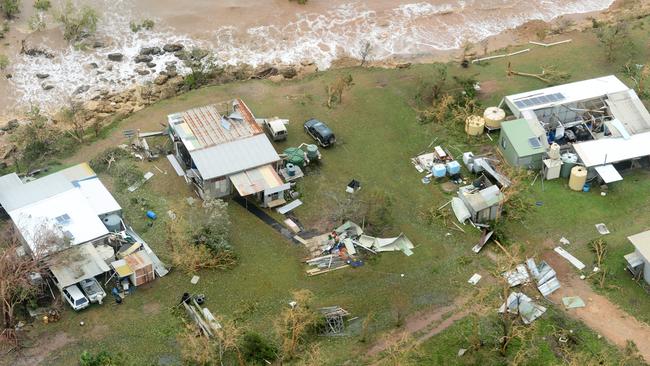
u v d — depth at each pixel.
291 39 101.12
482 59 93.31
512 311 59.31
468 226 68.44
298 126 81.38
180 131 73.88
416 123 81.69
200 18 103.62
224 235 66.31
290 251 66.25
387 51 99.38
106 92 91.06
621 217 69.19
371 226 68.44
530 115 76.88
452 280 63.34
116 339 57.84
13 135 82.62
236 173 70.81
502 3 109.19
